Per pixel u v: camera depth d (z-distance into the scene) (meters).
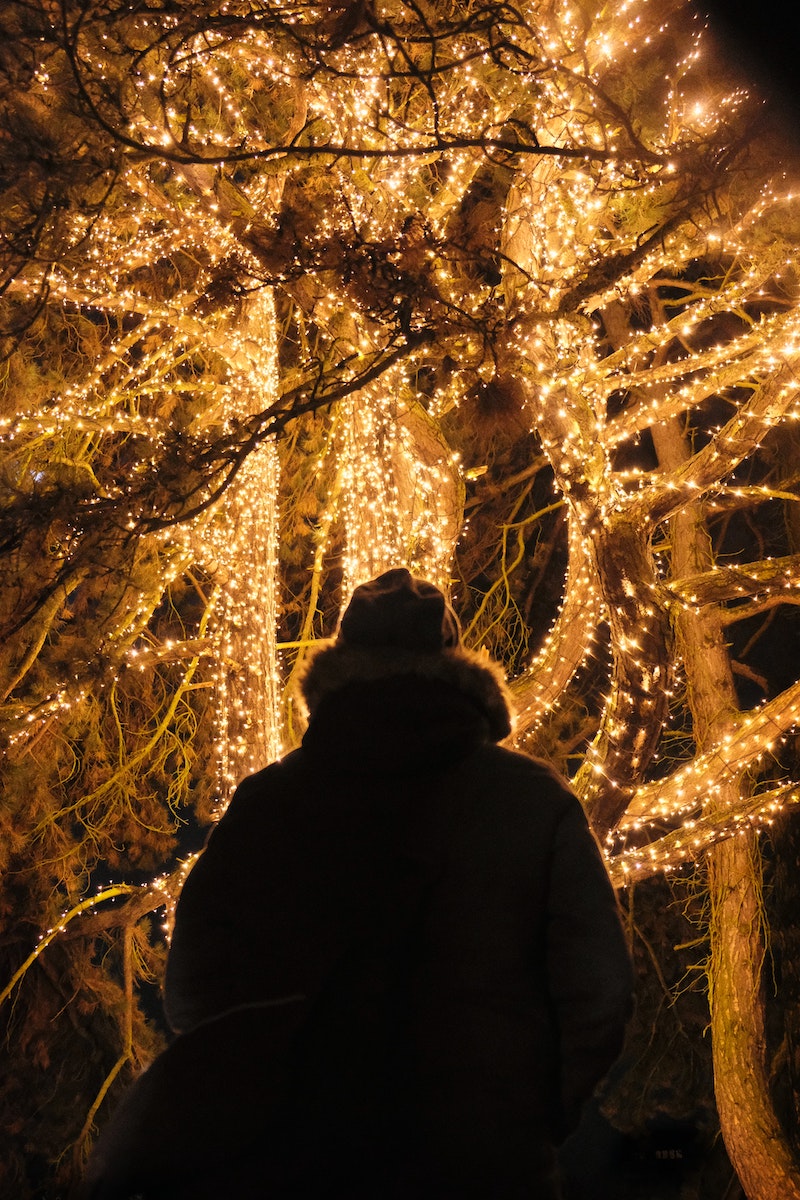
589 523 7.00
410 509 7.96
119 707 13.75
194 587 14.69
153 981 12.83
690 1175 13.85
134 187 6.95
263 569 8.78
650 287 13.32
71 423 9.00
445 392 8.22
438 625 1.89
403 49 3.81
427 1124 1.58
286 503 13.97
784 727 8.12
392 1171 1.58
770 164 4.10
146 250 8.53
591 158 4.22
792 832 13.18
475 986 1.65
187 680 12.05
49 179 4.13
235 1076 1.60
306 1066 1.62
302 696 1.93
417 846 1.72
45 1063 12.23
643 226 6.82
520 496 14.81
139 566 9.66
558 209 7.44
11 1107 12.18
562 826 1.74
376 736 1.77
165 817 13.52
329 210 4.68
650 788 8.29
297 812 1.76
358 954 1.67
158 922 13.53
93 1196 1.58
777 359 7.00
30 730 11.27
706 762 8.23
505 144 3.93
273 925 1.70
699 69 5.61
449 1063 1.61
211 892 1.76
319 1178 1.58
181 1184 1.59
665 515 7.10
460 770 1.78
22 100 4.43
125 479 4.81
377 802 1.74
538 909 1.70
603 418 8.51
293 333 13.70
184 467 4.69
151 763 13.95
